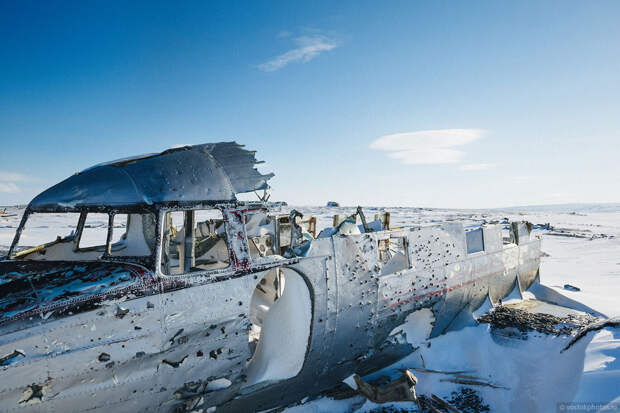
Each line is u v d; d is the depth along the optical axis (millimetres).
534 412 3389
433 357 4438
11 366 1996
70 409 2176
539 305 5941
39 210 2906
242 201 3045
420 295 4203
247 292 2801
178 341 2484
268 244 4895
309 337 3201
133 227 4176
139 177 2848
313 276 3184
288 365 3318
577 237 18312
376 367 4164
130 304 2348
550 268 10281
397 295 3938
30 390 2053
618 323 3896
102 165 3180
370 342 3756
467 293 4938
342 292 3400
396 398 3703
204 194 2889
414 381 3805
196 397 2646
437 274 4434
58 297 2232
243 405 3068
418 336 4492
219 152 3455
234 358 2730
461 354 4551
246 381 3135
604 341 3635
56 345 2119
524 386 3938
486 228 5402
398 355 4238
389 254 5414
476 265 5078
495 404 3787
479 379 4176
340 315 3393
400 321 4027
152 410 2486
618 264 10617
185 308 2521
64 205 2830
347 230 4172
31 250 3330
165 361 2445
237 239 2891
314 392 3656
